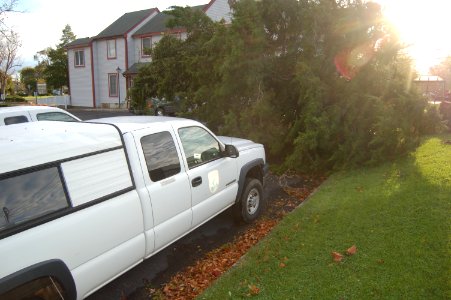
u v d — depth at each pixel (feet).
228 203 19.02
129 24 108.37
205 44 34.60
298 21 33.42
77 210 10.96
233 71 32.76
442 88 106.42
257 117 33.37
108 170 12.27
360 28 30.45
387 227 16.69
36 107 31.07
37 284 9.85
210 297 13.10
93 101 115.55
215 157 18.10
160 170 14.39
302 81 30.17
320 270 13.94
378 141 27.40
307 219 19.13
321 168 30.22
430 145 31.37
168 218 14.53
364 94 29.12
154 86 41.83
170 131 15.47
